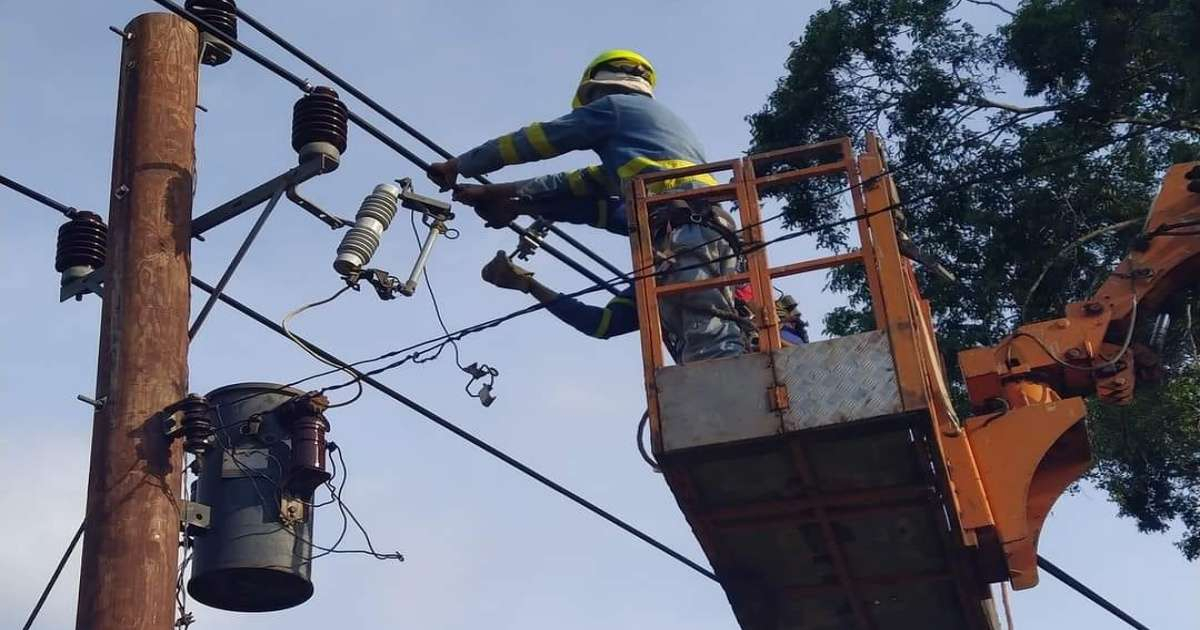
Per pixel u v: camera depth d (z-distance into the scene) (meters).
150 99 8.15
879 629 8.74
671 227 7.86
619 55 8.93
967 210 14.41
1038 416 8.05
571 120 8.52
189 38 8.40
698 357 7.68
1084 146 14.52
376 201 8.17
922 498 7.54
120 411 7.41
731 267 7.89
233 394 8.39
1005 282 14.58
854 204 7.61
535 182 8.71
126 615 6.94
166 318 7.68
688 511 7.77
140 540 7.13
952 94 14.51
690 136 8.64
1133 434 14.28
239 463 8.15
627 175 8.34
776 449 7.22
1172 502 14.54
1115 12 14.11
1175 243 8.59
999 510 7.91
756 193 7.79
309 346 8.34
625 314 8.43
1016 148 14.36
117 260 7.80
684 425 7.22
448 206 8.41
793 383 7.17
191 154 8.20
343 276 7.95
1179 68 13.66
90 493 7.30
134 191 7.93
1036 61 14.42
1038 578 7.86
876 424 7.04
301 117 8.09
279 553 8.04
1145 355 8.57
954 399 14.38
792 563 8.20
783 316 8.59
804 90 14.87
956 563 8.00
